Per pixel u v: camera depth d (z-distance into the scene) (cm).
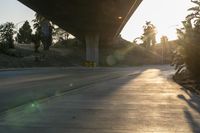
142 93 2125
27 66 8550
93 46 10412
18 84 2817
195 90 2314
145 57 15800
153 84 2948
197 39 3419
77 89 2378
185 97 1903
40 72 5428
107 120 1173
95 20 8344
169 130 1021
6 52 9212
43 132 977
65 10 7306
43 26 12200
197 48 3388
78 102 1653
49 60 10094
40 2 6594
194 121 1162
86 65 9825
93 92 2177
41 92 2136
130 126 1073
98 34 10425
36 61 9362
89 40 10450
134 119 1195
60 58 11019
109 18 7988
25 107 1466
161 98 1848
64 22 8862
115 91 2252
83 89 2397
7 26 10419
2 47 9269
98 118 1212
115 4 6556
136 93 2123
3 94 1997
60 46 14488
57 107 1479
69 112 1340
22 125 1073
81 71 6153
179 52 3631
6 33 10412
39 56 10188
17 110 1382
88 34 10406
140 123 1123
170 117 1239
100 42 14025
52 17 8194
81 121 1148
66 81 3275
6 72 5338
